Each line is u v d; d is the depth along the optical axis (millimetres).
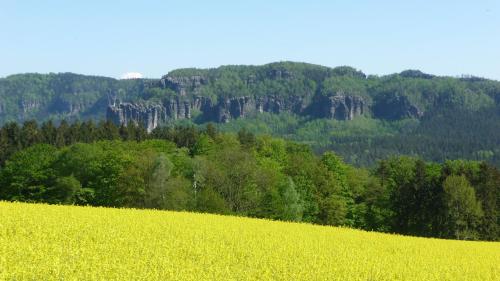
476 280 28719
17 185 84062
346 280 25062
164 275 22062
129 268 22578
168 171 72750
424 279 27234
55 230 30203
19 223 31266
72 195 78500
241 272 24344
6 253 23172
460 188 84250
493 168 99438
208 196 71688
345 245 36969
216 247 30031
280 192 82312
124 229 33094
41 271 20984
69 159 83875
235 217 50062
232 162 82688
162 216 42781
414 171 96375
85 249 25828
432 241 46406
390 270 28562
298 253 31031
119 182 74000
